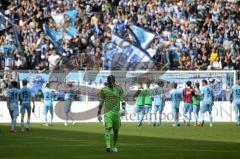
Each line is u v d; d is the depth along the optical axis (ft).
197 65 229.04
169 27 248.32
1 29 239.91
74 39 234.79
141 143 125.70
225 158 96.89
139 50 228.43
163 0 260.01
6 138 139.44
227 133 154.30
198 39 243.81
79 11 252.01
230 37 248.32
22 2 251.60
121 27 243.40
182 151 108.88
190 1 261.03
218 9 260.62
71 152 107.65
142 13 252.01
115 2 259.60
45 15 248.73
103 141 131.03
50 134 151.53
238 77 205.16
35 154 104.32
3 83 198.49
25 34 238.07
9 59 219.20
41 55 225.97
